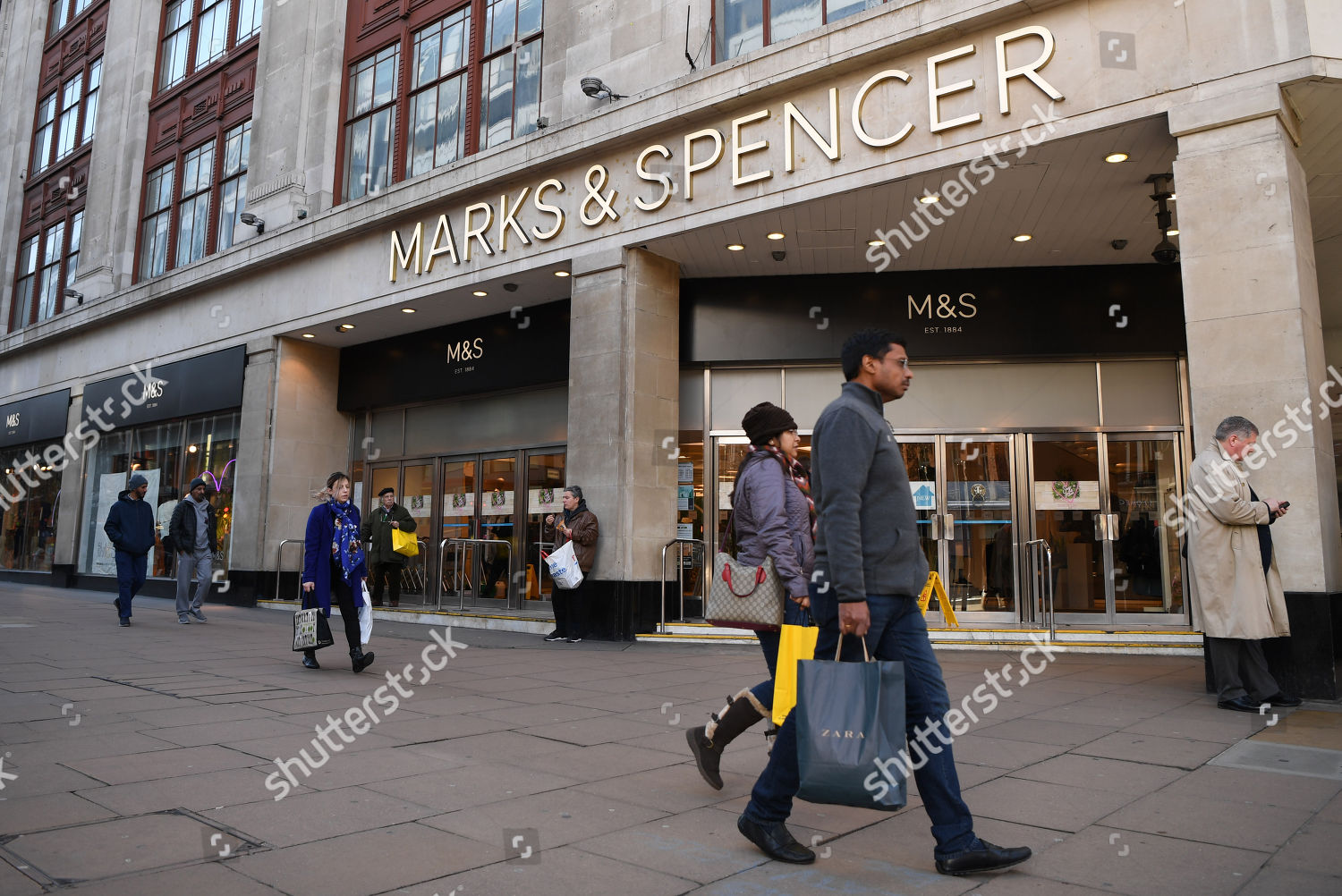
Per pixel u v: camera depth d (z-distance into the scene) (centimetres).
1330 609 626
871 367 315
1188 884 276
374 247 1352
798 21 1030
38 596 1606
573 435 1090
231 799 361
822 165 922
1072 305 1089
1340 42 691
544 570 1287
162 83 1983
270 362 1514
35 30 2422
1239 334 680
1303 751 459
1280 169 682
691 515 1158
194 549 1173
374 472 1548
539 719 546
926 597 999
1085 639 934
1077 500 1091
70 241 2147
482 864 292
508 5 1323
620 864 294
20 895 256
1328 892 269
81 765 407
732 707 378
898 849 313
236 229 1689
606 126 1067
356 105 1530
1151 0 759
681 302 1169
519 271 1159
